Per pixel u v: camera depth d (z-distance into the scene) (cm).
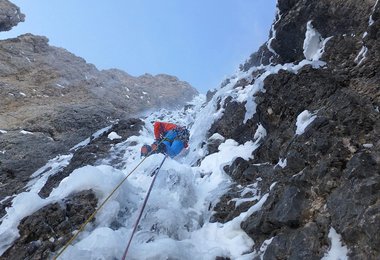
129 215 505
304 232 369
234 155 606
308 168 423
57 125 1078
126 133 891
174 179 564
